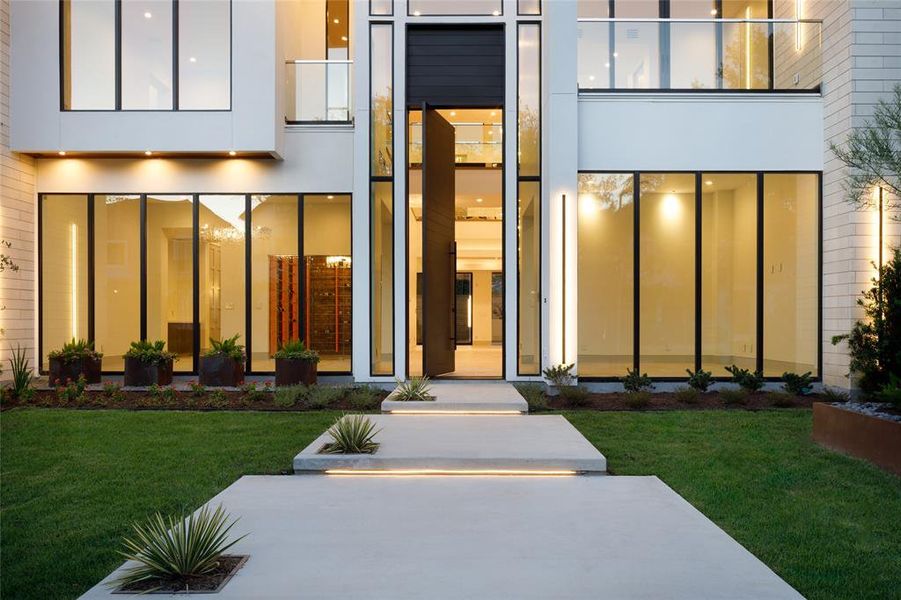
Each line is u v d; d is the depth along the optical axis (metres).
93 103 10.01
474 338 20.03
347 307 10.59
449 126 10.48
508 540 3.38
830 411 5.79
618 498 4.20
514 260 9.62
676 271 9.71
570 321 9.22
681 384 9.62
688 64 9.70
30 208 10.27
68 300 10.52
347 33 11.80
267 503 4.07
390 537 3.42
